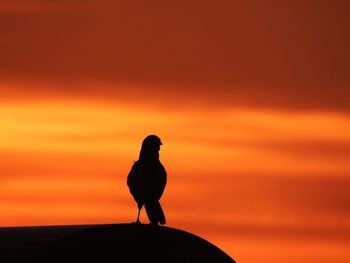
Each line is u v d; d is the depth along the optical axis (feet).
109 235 62.59
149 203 66.18
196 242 63.87
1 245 70.03
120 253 62.34
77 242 62.13
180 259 63.21
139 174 65.82
